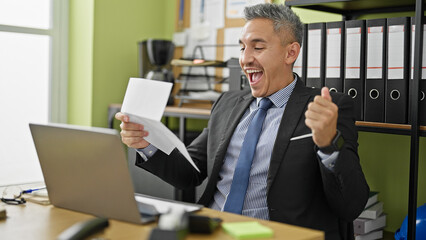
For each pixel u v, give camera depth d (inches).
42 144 50.3
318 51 80.8
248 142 64.4
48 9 117.3
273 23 65.4
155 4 123.4
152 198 54.9
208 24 114.7
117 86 118.0
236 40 109.0
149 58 112.3
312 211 59.9
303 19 98.3
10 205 53.2
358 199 56.9
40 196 55.9
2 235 42.3
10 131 114.1
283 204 59.8
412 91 69.9
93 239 39.7
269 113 65.8
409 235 70.3
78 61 116.6
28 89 115.9
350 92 78.2
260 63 65.2
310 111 50.7
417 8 68.5
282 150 61.1
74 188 49.7
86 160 47.2
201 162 71.1
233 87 95.8
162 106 50.5
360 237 81.0
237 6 108.7
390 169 87.9
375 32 75.2
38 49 116.6
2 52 111.7
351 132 60.7
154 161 65.1
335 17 92.9
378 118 75.7
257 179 62.9
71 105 119.0
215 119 70.9
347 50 78.0
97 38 113.5
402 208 86.7
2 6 110.8
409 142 85.4
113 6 115.5
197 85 115.3
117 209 46.6
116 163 45.1
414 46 69.2
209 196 66.4
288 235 42.1
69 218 48.0
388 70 74.2
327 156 53.7
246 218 47.7
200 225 41.3
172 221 37.4
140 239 40.8
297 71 83.6
